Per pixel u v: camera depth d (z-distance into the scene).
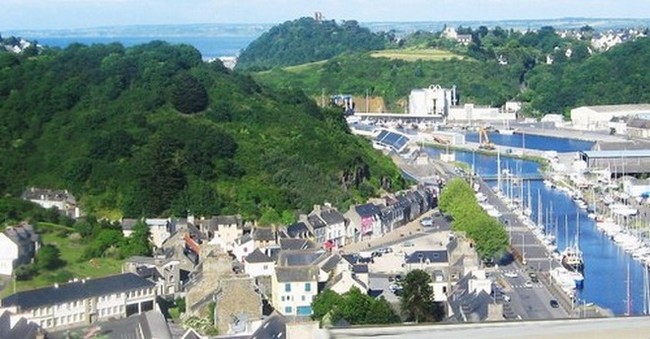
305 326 186.62
